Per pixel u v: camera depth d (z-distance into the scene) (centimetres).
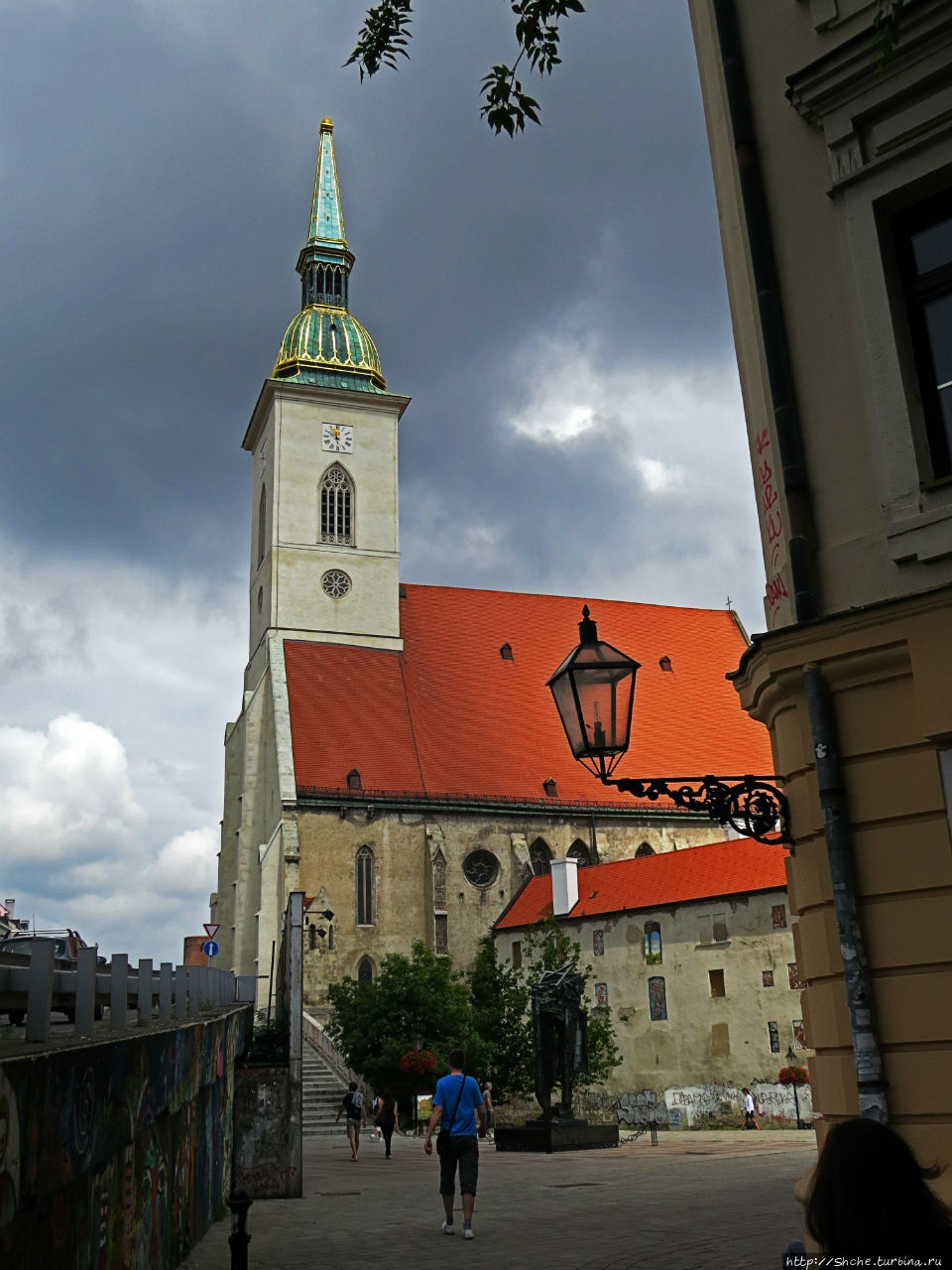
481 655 7606
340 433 7431
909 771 910
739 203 1179
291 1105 2373
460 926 6506
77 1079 786
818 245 1086
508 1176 2677
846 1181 435
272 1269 1388
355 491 7388
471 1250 1520
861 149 1062
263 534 7525
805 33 1138
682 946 5497
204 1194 1728
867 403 1017
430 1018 4856
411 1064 4631
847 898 911
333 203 8181
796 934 1020
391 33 1206
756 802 1019
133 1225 1062
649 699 7756
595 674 1047
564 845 6919
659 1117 5338
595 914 5891
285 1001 2703
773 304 1105
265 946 6178
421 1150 3844
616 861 6531
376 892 6419
